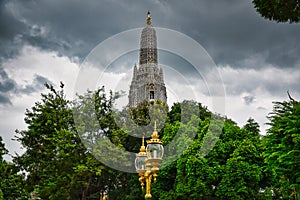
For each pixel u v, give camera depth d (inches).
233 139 1170.0
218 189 1056.8
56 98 1350.9
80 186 1221.1
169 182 1172.5
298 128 513.7
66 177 1177.4
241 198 1030.4
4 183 1143.6
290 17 459.2
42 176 1226.6
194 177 1071.0
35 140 1331.2
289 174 533.6
